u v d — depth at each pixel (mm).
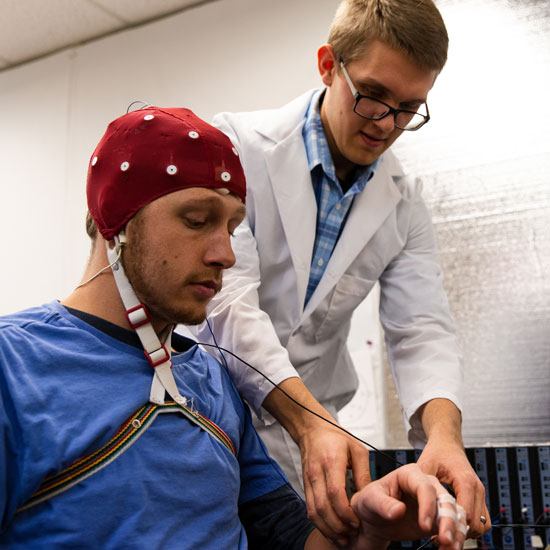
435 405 1336
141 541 813
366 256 1562
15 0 2920
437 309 1539
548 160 2240
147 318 909
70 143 3119
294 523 1058
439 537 735
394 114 1365
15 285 3131
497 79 2344
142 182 903
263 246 1501
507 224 2250
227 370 1210
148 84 2965
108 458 832
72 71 3176
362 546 953
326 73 1473
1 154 3289
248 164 1524
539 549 1380
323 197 1541
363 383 2344
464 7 2424
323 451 1018
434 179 2361
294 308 1505
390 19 1320
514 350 2186
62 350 869
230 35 2816
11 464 787
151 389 897
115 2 2908
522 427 2139
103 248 941
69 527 784
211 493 911
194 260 897
